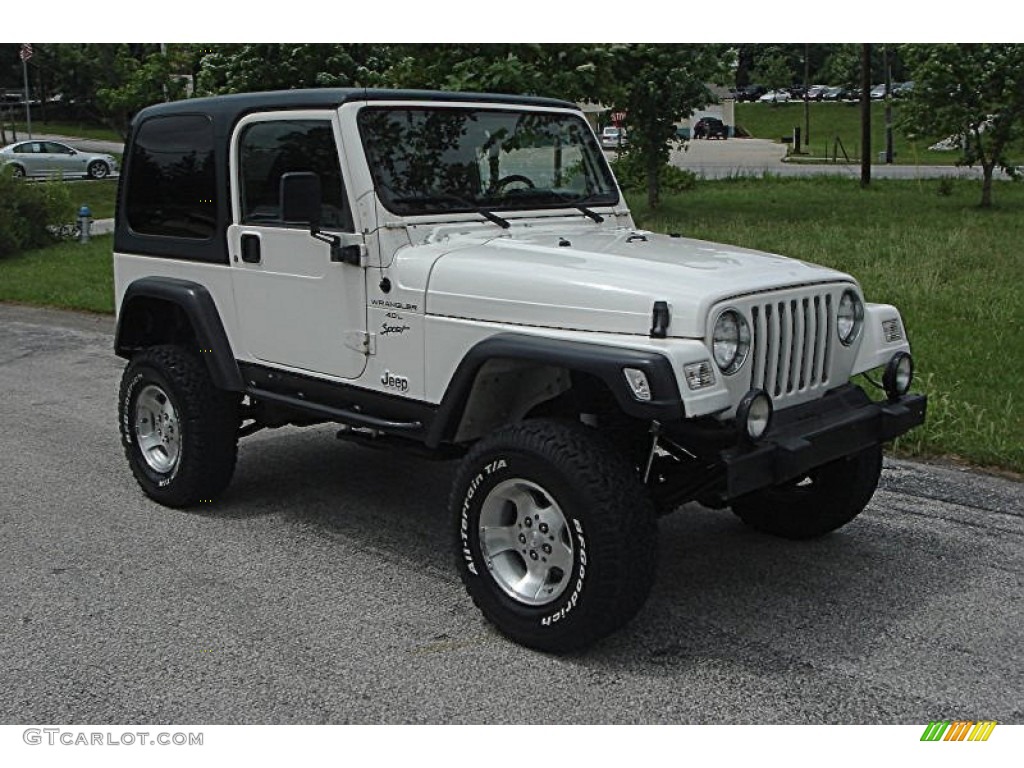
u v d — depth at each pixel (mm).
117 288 6312
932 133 24266
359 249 4910
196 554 5375
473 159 5227
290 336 5344
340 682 4090
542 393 4703
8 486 6512
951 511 5871
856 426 4527
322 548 5457
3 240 20703
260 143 5355
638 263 4480
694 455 4367
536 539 4293
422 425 4824
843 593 4863
